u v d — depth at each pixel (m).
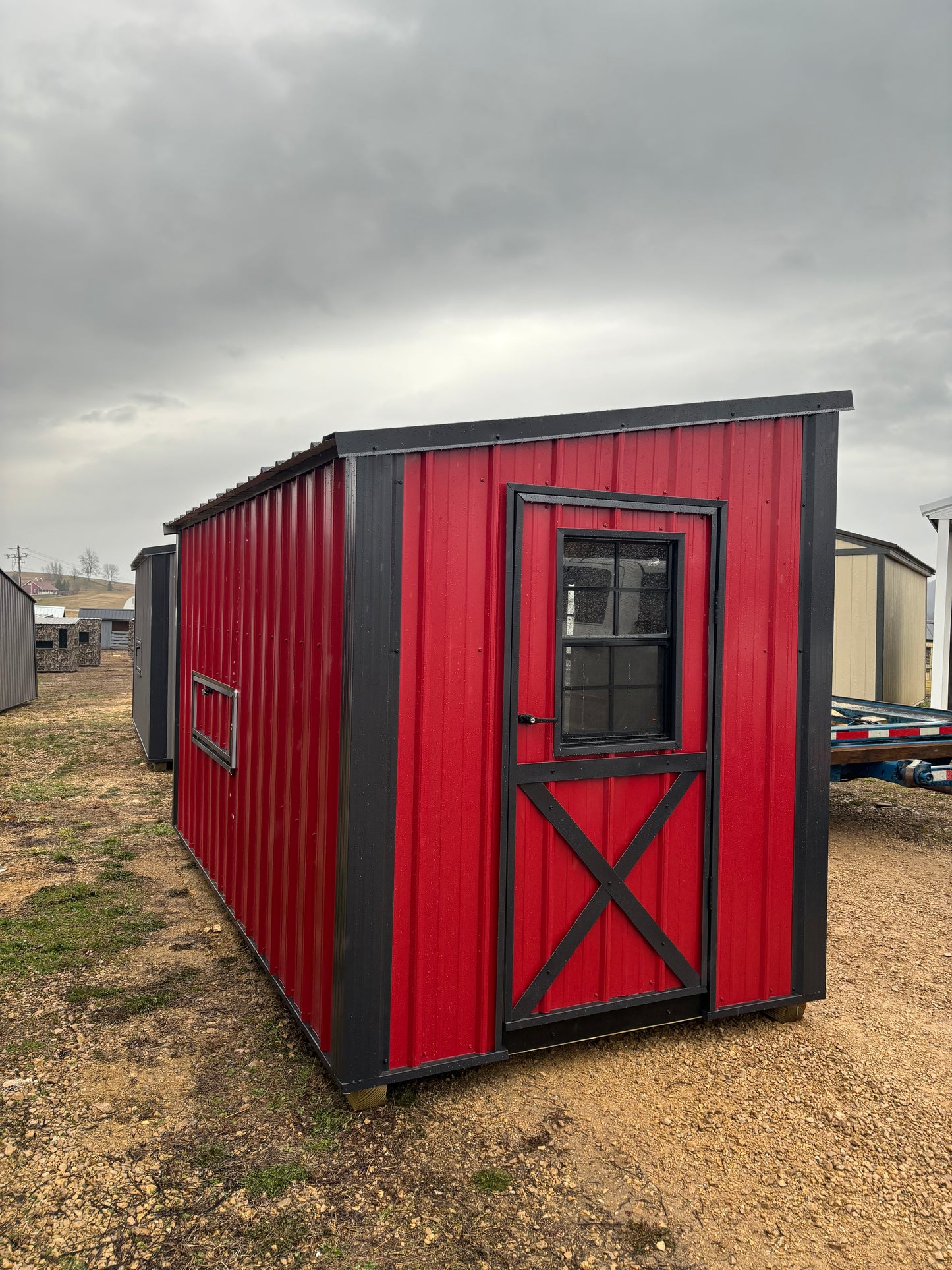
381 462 3.46
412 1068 3.60
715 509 4.21
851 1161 3.32
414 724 3.58
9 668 17.75
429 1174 3.15
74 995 4.61
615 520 3.99
